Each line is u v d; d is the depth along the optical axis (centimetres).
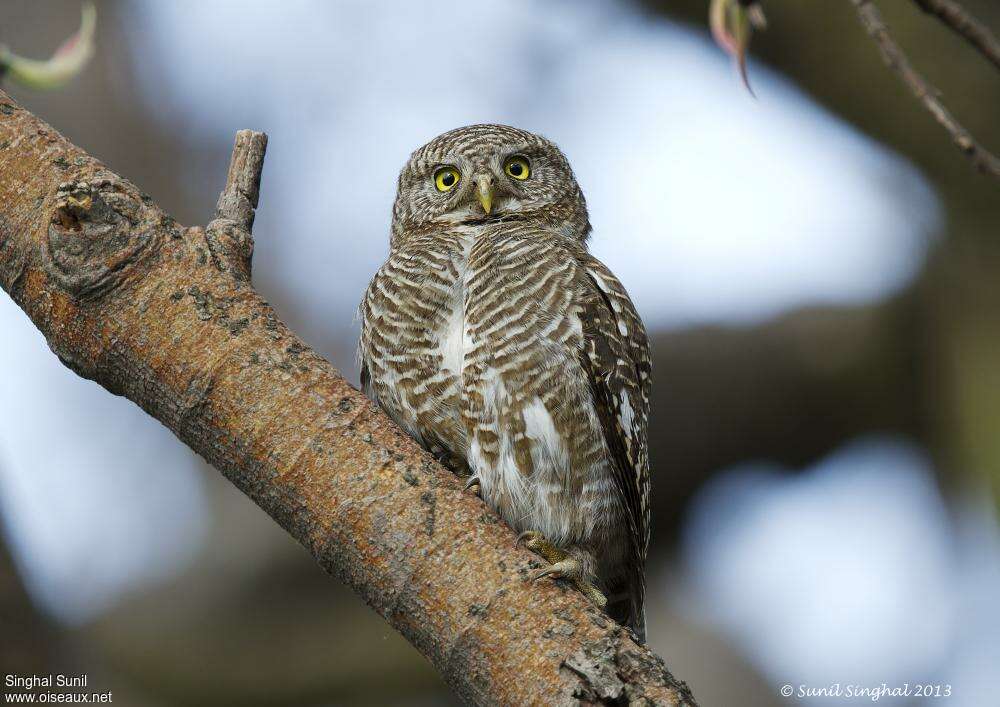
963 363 1501
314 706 1595
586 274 944
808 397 1535
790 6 1499
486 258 905
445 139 1120
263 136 680
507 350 880
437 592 590
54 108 1795
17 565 891
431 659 598
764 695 1593
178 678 1583
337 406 614
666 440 1538
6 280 622
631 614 982
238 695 1584
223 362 608
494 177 1080
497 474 877
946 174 1506
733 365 1522
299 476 604
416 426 908
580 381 888
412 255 927
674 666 1600
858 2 642
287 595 1631
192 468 1702
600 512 900
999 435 1476
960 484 1529
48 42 1809
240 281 630
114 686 1549
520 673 571
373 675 1594
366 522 598
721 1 765
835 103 1554
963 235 1520
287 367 614
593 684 562
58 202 607
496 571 591
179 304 613
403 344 905
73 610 1593
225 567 1625
